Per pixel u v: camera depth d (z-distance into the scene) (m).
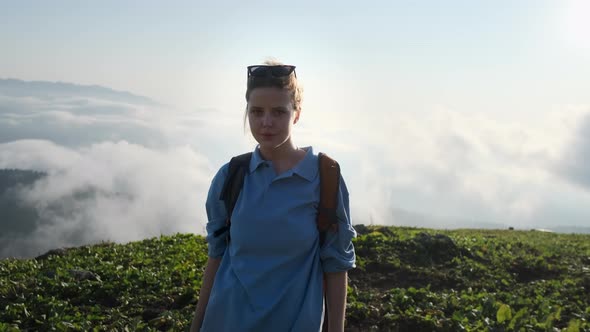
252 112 2.96
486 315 7.64
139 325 6.82
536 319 7.70
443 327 7.15
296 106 2.99
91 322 6.98
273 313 2.83
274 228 2.86
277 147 2.99
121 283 8.67
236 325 2.85
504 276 11.06
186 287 8.41
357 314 7.52
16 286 8.37
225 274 2.99
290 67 2.95
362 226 14.36
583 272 11.73
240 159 3.07
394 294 8.48
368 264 10.98
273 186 2.94
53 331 6.69
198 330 3.15
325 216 2.95
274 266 2.86
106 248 13.07
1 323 6.59
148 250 12.66
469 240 14.98
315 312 2.87
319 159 3.02
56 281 8.58
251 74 2.96
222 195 3.02
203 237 14.55
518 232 28.28
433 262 11.52
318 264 2.98
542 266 11.97
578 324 7.46
